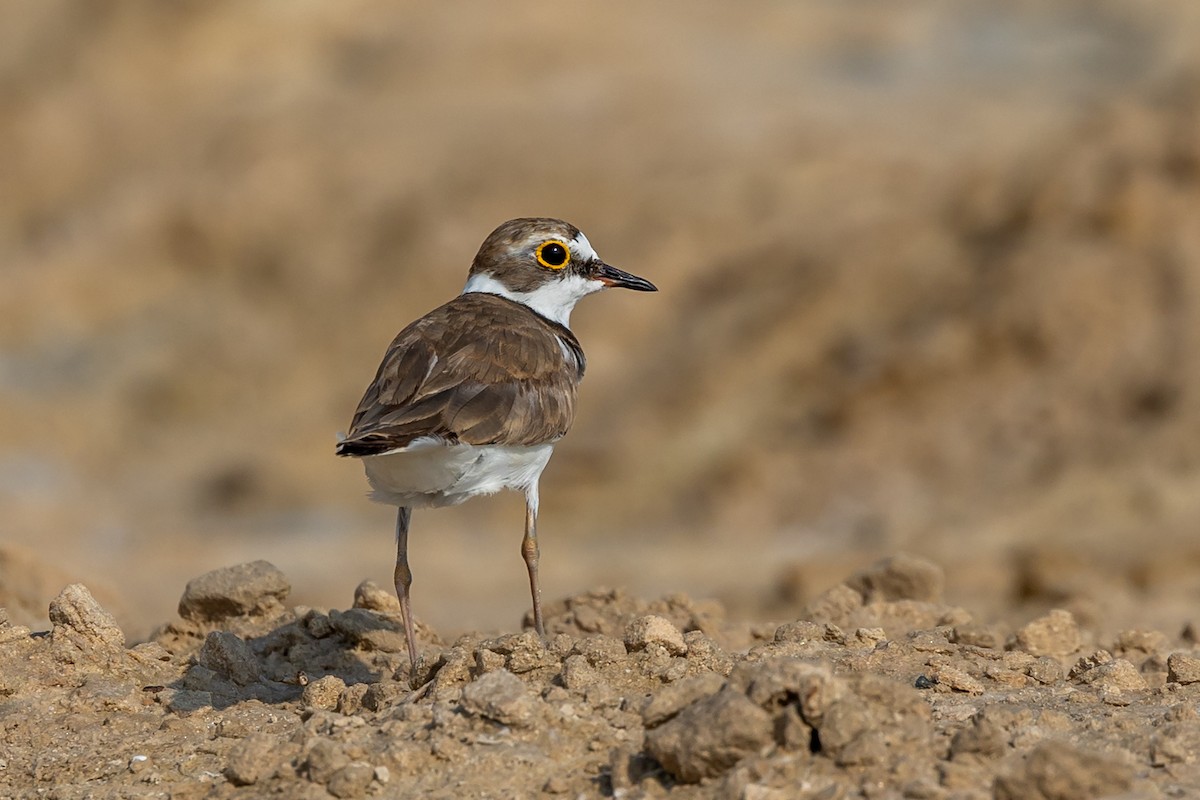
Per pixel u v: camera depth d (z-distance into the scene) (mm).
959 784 6180
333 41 49719
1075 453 24625
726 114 41719
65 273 41000
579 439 30031
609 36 47656
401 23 49656
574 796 6527
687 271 35500
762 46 47625
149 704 8258
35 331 39562
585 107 43656
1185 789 6266
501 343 8594
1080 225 29172
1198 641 10719
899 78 45281
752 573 21781
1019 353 27156
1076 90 42719
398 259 39031
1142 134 30297
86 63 49781
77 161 46906
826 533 24969
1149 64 44375
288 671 8977
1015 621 13273
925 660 8352
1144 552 18922
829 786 6172
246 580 9695
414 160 41844
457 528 27562
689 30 48500
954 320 28578
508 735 6941
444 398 8117
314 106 46031
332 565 24984
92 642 8695
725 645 10039
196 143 45781
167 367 37500
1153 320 26453
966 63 46188
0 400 36531
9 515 30188
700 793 6371
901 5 49594
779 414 28844
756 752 6379
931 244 31688
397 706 7461
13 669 8469
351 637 9312
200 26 49875
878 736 6305
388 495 8242
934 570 10922
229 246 40875
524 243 9766
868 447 26812
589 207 38562
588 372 32969
